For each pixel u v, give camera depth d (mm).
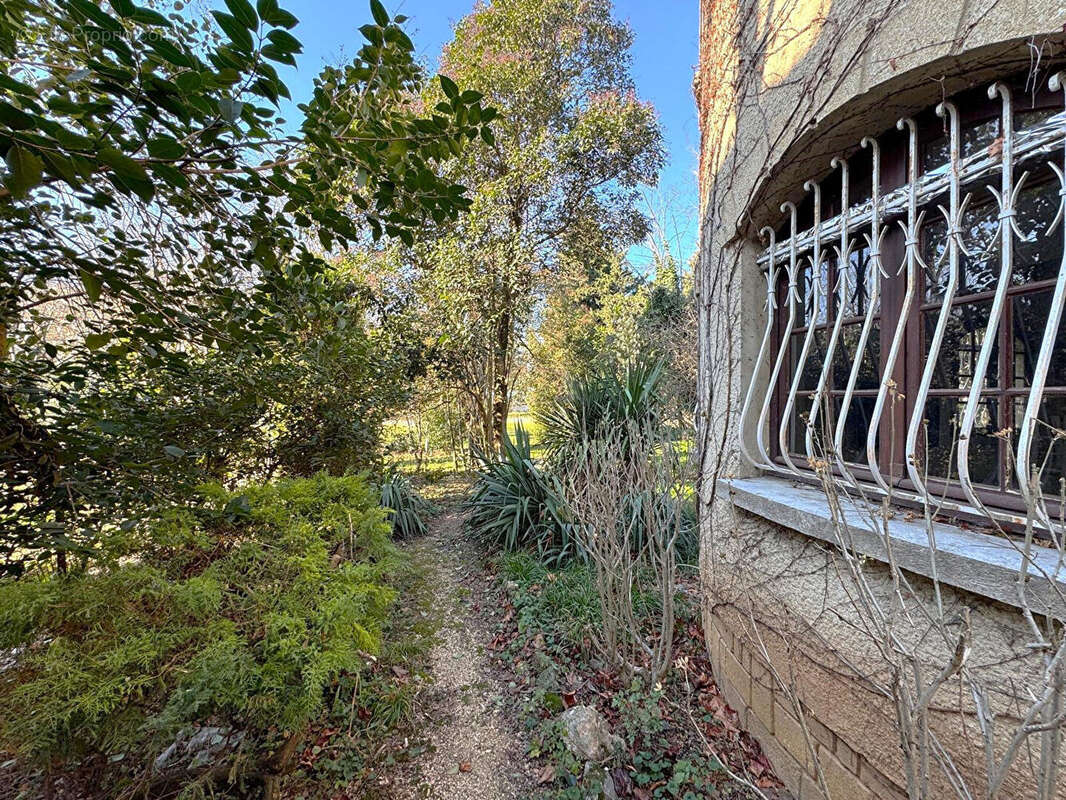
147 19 944
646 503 2645
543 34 8406
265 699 1378
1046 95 1177
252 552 1694
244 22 1021
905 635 1294
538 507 4453
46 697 1146
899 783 1310
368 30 1336
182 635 1342
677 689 2398
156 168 1163
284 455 4074
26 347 1789
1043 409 1219
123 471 1805
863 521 1336
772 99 1865
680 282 10930
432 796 1839
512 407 11672
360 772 1940
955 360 1429
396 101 1632
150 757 1413
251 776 1649
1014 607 1069
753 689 2035
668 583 2355
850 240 1744
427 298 7836
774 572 1869
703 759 1930
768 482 2090
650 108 8484
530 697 2400
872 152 1652
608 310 11211
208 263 1934
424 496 7137
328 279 2873
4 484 1614
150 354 1901
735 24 2219
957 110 1355
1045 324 1221
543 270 8969
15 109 850
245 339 2064
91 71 978
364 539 2156
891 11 1346
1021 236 1159
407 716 2268
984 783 1115
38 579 1410
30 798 1492
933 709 1230
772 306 2135
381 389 5047
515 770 1966
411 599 3604
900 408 1544
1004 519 1153
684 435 2938
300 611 1555
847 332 1855
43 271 1595
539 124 8484
